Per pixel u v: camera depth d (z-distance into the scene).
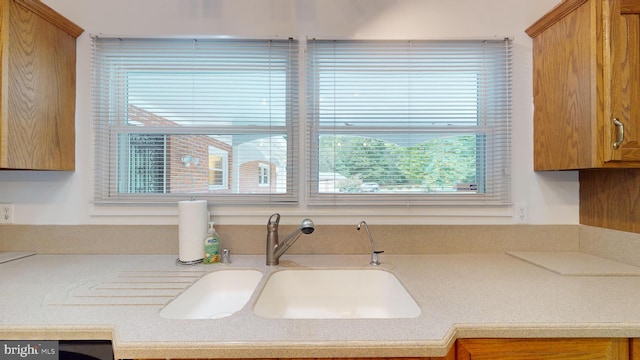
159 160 1.46
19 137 1.16
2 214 1.41
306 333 0.69
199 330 0.70
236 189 1.46
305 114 1.44
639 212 1.17
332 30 1.45
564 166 1.24
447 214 1.44
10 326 0.73
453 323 0.73
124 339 0.67
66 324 0.73
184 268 1.21
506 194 1.45
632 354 0.75
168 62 1.44
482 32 1.45
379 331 0.69
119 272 1.15
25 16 1.17
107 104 1.44
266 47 1.45
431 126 1.46
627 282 1.02
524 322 0.74
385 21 1.45
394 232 1.42
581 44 1.14
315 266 1.25
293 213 1.44
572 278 1.07
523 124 1.45
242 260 1.32
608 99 1.06
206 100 1.46
